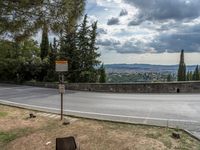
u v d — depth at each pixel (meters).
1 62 29.45
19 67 31.16
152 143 6.52
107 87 20.58
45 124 9.06
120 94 18.47
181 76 36.25
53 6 6.48
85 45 30.16
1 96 18.02
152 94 18.03
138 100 15.00
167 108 12.04
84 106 13.09
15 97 17.36
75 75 29.89
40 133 7.97
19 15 6.22
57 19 6.62
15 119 9.99
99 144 6.68
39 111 11.59
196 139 6.84
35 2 6.07
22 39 6.73
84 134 7.53
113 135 7.28
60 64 9.59
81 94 18.66
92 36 30.42
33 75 31.64
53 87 24.73
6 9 5.96
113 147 6.43
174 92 18.83
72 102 14.57
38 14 6.38
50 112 11.34
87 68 30.06
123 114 10.76
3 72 32.81
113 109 12.05
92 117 10.09
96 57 30.72
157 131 7.60
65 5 6.53
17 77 31.20
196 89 18.73
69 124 8.81
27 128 8.68
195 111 11.20
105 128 8.09
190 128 8.08
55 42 30.12
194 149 6.11
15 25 6.24
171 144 6.45
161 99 15.21
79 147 6.33
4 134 8.19
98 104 13.70
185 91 18.80
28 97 17.25
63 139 5.98
